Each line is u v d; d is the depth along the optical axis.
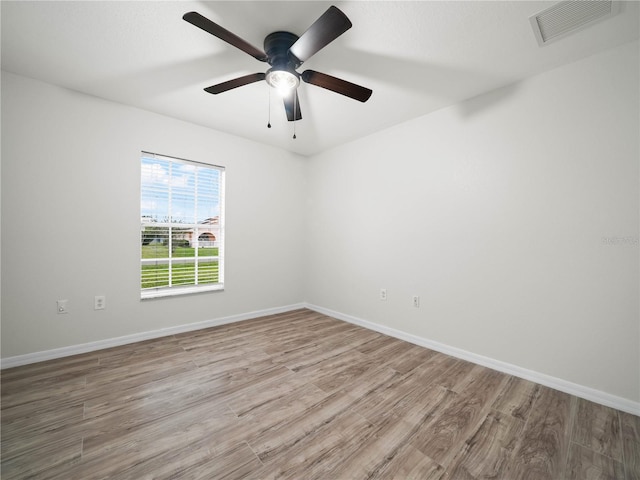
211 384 1.88
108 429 1.42
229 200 3.21
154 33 1.62
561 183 1.87
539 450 1.33
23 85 2.08
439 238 2.52
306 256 4.01
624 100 1.65
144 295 2.70
